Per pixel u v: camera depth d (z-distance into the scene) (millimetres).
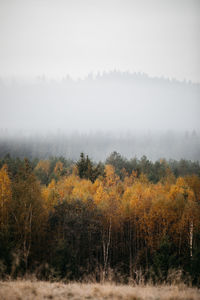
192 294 9602
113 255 27500
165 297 9180
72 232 23547
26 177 28359
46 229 25328
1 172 29734
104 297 9195
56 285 11039
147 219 30047
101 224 26938
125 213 31844
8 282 10977
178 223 29859
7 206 23047
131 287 10953
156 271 20656
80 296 9258
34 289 9742
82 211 27594
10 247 18844
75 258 20578
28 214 21438
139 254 26516
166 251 23797
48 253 21234
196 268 20547
